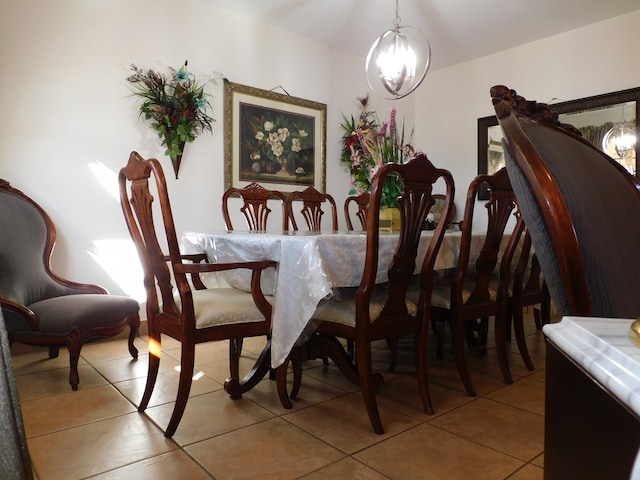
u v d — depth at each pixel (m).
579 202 0.57
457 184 4.76
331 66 4.32
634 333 0.39
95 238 3.00
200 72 3.45
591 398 0.40
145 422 1.71
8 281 2.30
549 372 0.50
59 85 2.85
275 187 3.92
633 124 3.56
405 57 3.00
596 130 3.76
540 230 0.55
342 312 1.71
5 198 2.48
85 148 2.95
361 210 3.52
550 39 4.05
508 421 1.73
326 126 4.29
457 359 2.00
